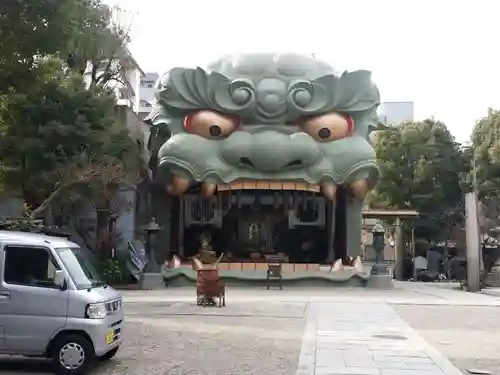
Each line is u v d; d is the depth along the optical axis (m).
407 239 52.28
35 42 14.21
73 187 27.55
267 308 20.22
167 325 15.91
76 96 26.45
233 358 11.37
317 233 37.31
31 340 9.60
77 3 15.34
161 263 35.12
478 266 32.06
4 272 9.80
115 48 31.30
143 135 39.44
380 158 50.41
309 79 33.56
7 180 26.03
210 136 32.97
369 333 14.51
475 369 10.63
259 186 32.62
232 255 36.81
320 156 32.81
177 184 32.50
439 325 16.58
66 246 10.48
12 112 22.92
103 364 10.74
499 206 43.78
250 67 33.75
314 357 11.33
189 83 33.22
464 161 50.59
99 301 9.88
